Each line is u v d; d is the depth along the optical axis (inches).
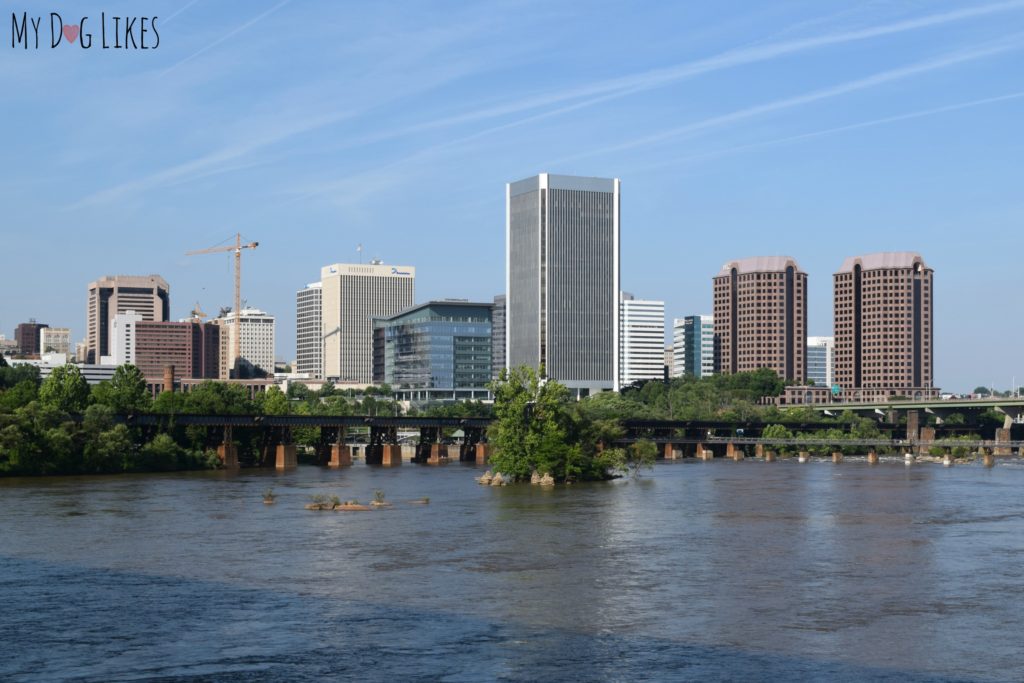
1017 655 3759.8
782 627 4119.1
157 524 6712.6
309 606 4421.8
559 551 5757.9
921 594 4692.4
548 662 3668.8
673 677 3523.6
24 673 3543.3
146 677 3508.9
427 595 4640.8
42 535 6210.6
